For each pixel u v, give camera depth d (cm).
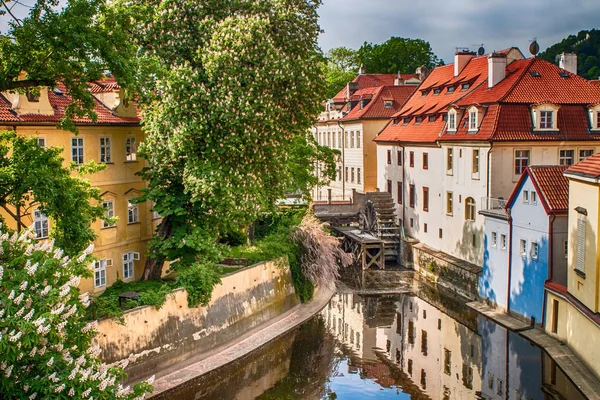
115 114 2961
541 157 3503
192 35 2756
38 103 2569
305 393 2420
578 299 2488
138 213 3092
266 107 2592
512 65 3997
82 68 1867
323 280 3572
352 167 6009
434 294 3816
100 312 2183
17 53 1789
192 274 2619
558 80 3703
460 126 3872
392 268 4538
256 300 3052
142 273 3127
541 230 2848
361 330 3177
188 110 2534
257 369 2647
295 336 3056
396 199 4941
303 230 3588
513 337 2883
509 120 3500
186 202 2773
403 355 2828
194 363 2553
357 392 2431
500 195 3494
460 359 2767
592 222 2300
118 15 1953
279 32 2833
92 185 2808
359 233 4891
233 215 2720
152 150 2653
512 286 3130
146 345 2345
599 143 3525
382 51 8025
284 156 2934
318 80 2936
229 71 2547
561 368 2439
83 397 1274
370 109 5706
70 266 1406
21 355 1194
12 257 1367
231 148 2559
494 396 2344
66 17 1791
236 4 2786
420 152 4431
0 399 1220
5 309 1217
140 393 1431
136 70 1988
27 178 1755
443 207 4075
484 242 3403
